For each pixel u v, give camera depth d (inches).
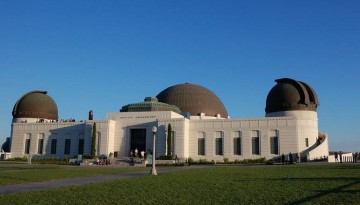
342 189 711.1
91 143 2797.7
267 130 2694.4
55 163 2509.8
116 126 2925.7
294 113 2869.1
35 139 3139.8
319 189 719.7
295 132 2630.4
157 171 1512.1
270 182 890.7
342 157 2775.6
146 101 3117.6
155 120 2851.9
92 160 2501.2
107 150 2812.5
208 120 2819.9
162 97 3494.1
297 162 2495.1
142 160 2452.0
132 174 1304.1
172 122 2775.6
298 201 574.2
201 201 595.8
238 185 829.8
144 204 569.9
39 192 716.0
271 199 603.8
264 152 2667.3
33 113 3405.5
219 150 2763.3
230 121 2775.6
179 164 2212.1
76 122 3043.8
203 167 1911.9
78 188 791.7
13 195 669.3
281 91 2972.4
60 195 673.6
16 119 3427.7
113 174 1304.1
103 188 789.9
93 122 2898.6
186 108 3334.2
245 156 2694.4
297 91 2933.1
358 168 1450.5
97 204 572.1
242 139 2723.9
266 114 3097.9
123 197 646.5
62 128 3080.7
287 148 2628.0
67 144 3038.9
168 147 2669.8
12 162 2679.6
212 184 863.1
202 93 3474.4
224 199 614.2
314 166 1721.2
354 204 536.1
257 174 1195.9
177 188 782.5
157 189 765.9
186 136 2790.4
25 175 1164.5
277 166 1843.0
